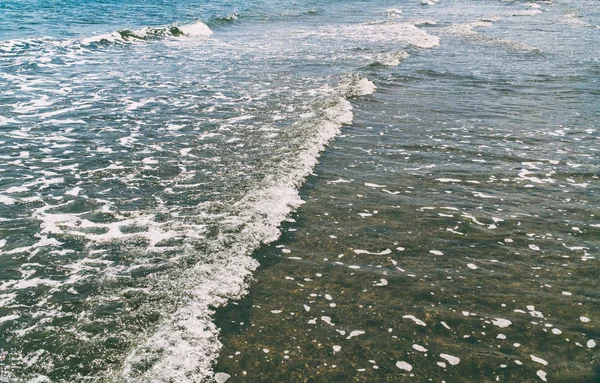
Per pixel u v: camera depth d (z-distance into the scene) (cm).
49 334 402
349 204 655
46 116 1019
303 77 1398
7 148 835
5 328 407
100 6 3206
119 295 452
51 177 724
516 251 547
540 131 967
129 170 751
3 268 494
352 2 4344
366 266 516
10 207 626
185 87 1280
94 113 1047
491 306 453
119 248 534
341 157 820
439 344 405
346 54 1781
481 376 372
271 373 370
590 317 439
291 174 734
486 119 1044
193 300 446
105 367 367
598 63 1647
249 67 1545
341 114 1032
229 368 373
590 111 1112
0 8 2847
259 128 951
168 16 2919
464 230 591
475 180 738
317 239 566
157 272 489
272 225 591
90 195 666
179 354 381
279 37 2236
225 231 570
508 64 1644
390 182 727
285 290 472
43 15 2702
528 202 668
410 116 1057
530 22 2895
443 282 489
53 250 530
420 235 580
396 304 454
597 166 794
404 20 2980
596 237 578
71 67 1509
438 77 1440
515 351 397
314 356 388
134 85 1295
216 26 2605
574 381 367
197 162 783
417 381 366
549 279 496
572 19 3008
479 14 3394
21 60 1564
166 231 570
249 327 418
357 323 428
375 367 379
